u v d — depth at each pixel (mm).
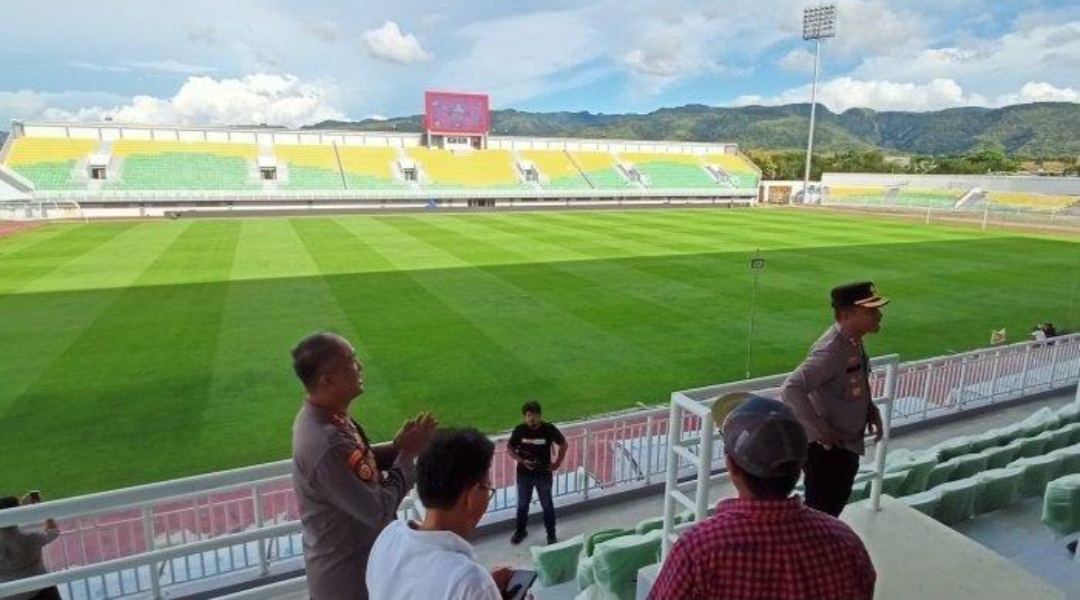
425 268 20484
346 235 29062
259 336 12820
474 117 57344
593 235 30062
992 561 3062
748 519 1473
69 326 13422
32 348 11977
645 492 6375
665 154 64062
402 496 2402
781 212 46625
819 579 1432
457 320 14188
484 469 1681
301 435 2225
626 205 53500
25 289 16906
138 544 6289
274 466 3188
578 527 5859
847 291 2863
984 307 16234
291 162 49750
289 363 11242
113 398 9727
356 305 15430
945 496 3969
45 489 7301
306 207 46625
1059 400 9148
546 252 24281
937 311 15836
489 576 1583
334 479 2156
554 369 11188
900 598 2799
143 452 8133
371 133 54844
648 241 27969
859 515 3482
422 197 49969
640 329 13680
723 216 42438
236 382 10383
